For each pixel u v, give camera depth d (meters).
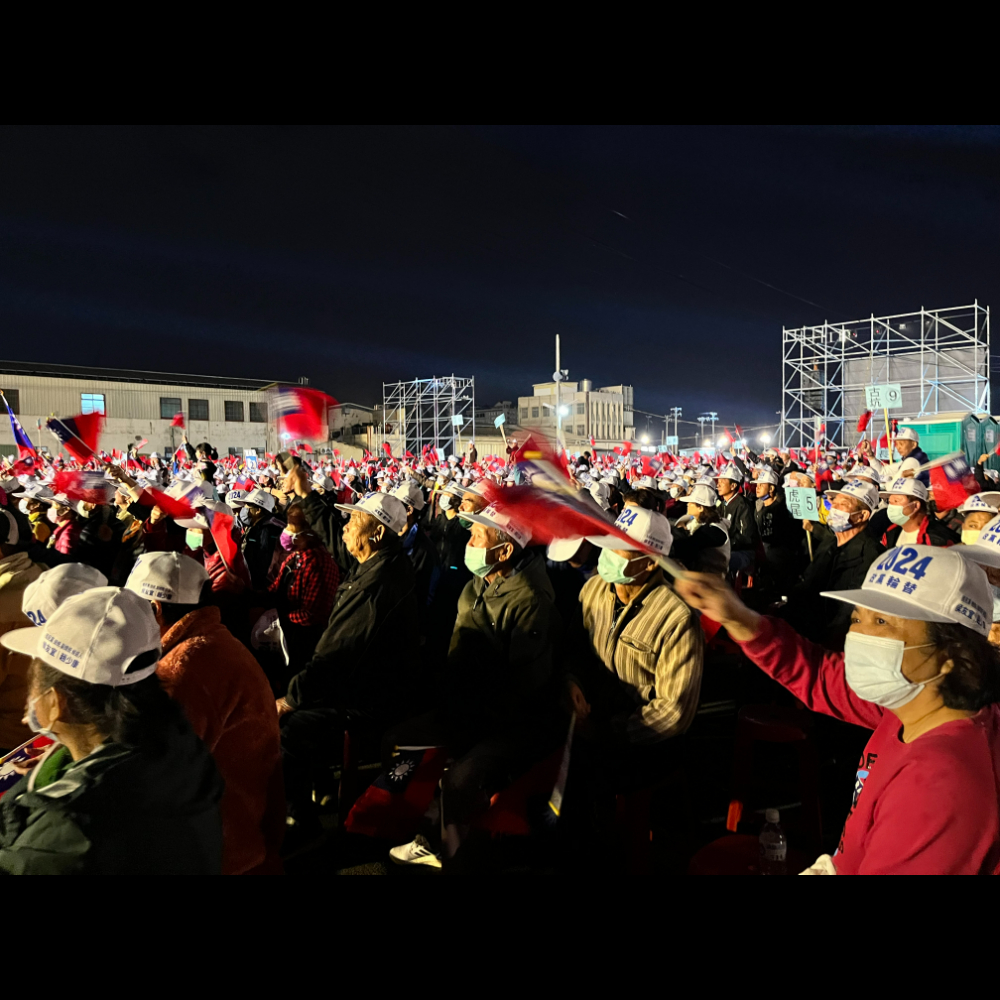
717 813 4.64
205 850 1.83
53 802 1.65
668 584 3.54
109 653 1.79
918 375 35.88
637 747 3.46
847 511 5.87
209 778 1.90
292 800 4.15
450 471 13.12
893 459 9.03
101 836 1.63
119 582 6.60
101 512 6.49
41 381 41.47
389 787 4.22
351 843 4.19
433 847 3.96
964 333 34.44
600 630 3.69
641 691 3.51
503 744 3.67
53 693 1.80
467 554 3.98
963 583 1.78
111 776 1.68
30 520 7.70
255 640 4.92
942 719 1.79
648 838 3.48
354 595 4.31
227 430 46.97
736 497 8.80
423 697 5.73
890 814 1.70
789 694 6.05
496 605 3.92
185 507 4.81
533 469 1.89
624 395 60.94
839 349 38.75
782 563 8.65
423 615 7.23
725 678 7.36
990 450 29.64
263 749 2.84
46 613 2.67
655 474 17.36
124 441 43.81
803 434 39.66
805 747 4.09
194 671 2.73
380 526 4.42
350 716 4.24
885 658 1.81
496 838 3.81
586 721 3.56
